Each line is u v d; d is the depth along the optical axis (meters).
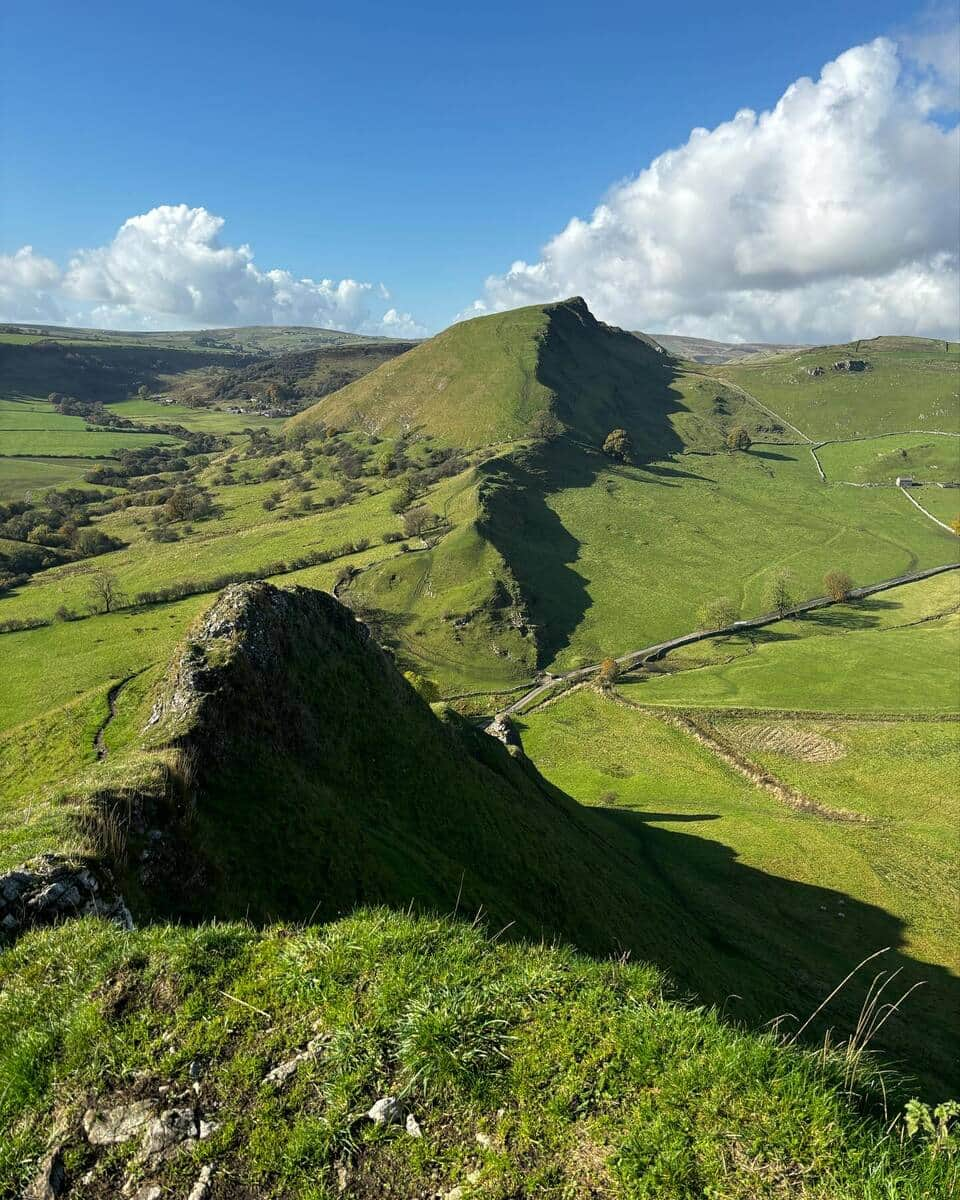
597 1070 8.20
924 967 53.53
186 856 18.48
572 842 49.12
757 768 102.94
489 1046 8.59
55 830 15.29
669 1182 7.02
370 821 30.78
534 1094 8.05
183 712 25.41
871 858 72.44
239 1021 9.28
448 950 9.93
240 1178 7.59
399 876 27.28
